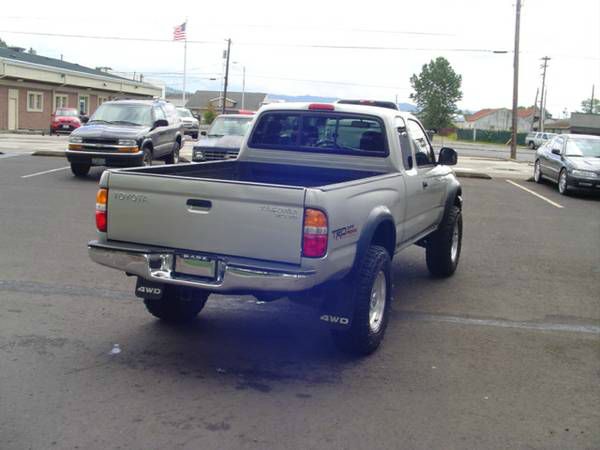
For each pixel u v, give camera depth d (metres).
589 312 7.25
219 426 4.29
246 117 18.16
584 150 18.55
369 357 5.64
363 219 5.40
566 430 4.43
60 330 5.96
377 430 4.32
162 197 5.08
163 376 5.06
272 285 4.75
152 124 17.33
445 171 8.22
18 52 50.38
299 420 4.41
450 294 7.77
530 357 5.79
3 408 4.42
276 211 4.77
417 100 95.69
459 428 4.40
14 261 8.27
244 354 5.59
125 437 4.11
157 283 5.38
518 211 14.71
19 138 33.41
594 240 11.59
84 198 13.38
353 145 6.84
